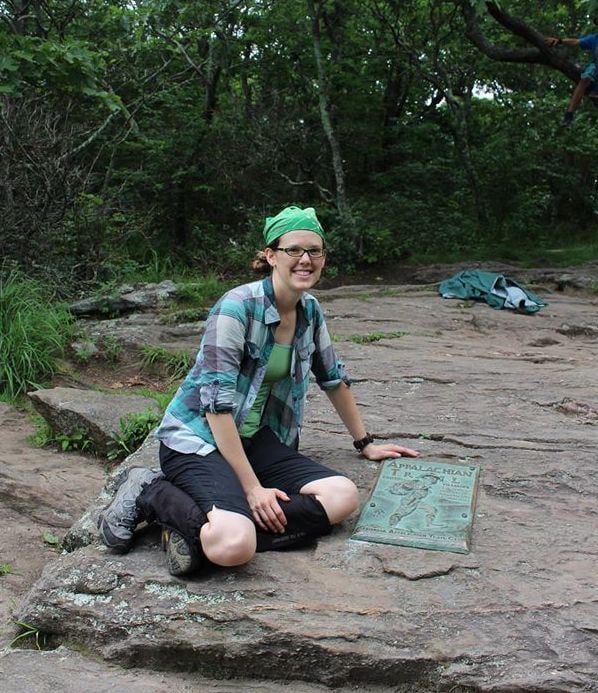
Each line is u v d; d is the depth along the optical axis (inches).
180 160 509.4
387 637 99.3
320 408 185.0
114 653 103.3
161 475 119.3
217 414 113.2
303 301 124.9
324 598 105.3
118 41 485.7
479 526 124.8
